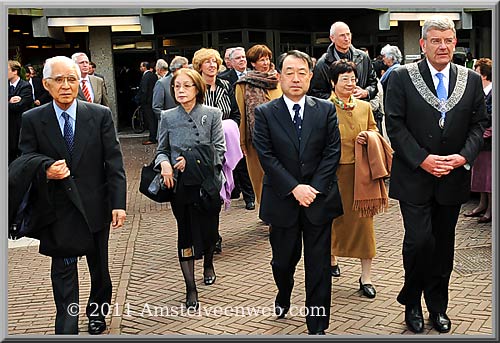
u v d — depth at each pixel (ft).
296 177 13.15
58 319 13.05
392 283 16.81
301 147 13.10
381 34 59.31
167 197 15.57
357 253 15.97
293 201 13.20
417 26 57.93
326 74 18.54
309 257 13.34
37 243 22.91
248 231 22.67
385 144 15.58
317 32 59.21
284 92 13.29
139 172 36.40
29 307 16.38
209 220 15.96
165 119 15.57
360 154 15.55
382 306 15.28
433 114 12.89
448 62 12.93
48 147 12.78
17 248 22.31
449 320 13.84
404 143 13.03
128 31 56.34
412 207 13.26
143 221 25.36
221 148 15.76
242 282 17.35
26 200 12.59
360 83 20.30
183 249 15.64
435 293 13.88
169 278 18.11
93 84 26.30
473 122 13.19
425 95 12.90
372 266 18.29
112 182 13.33
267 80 20.48
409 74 13.08
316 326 13.41
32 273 19.30
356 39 59.77
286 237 13.50
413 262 13.39
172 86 15.71
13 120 30.07
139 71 57.77
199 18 51.90
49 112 12.87
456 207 13.55
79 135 12.92
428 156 12.84
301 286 16.89
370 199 15.51
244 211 25.89
